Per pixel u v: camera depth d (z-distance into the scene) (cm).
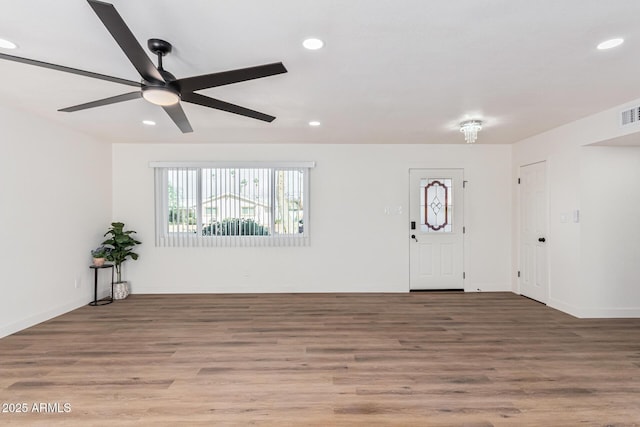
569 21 184
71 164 429
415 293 521
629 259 394
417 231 532
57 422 200
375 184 531
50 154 394
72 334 342
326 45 210
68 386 239
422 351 300
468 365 273
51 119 383
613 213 391
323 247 529
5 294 338
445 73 255
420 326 367
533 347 309
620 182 389
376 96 305
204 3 165
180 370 264
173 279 523
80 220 446
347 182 530
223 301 474
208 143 517
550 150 437
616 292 394
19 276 354
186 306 448
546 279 452
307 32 195
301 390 235
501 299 483
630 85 279
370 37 201
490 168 531
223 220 523
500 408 214
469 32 196
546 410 212
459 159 530
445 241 532
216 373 259
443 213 531
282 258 528
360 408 214
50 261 395
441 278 533
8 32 194
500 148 530
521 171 504
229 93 297
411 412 210
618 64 239
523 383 244
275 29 191
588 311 394
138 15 175
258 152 525
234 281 525
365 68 245
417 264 532
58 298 407
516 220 516
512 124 406
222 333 346
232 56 223
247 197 524
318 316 404
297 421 201
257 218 525
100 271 486
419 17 180
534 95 303
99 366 270
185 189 521
